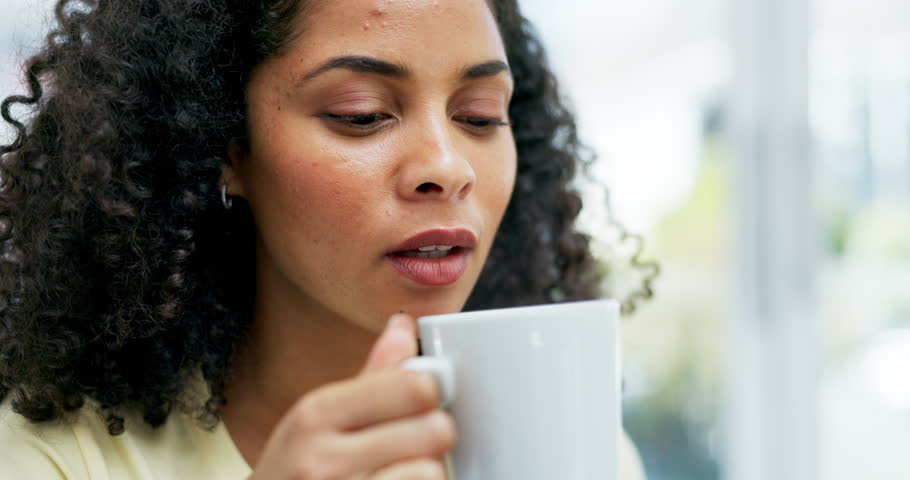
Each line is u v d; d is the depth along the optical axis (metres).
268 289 0.77
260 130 0.71
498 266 1.05
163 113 0.75
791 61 1.88
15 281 0.77
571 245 1.09
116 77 0.75
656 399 1.87
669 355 1.87
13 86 0.96
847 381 1.93
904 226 1.90
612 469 0.49
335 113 0.68
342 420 0.46
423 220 0.67
